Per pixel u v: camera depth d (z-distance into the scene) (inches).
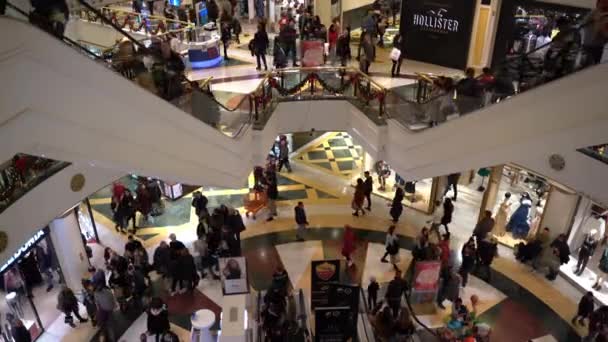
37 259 415.8
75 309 382.9
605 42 239.9
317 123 456.8
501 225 477.1
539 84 278.5
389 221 512.1
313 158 627.5
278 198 548.1
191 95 309.7
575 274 432.1
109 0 411.5
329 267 369.7
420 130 371.9
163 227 504.7
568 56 261.1
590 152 262.7
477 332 350.6
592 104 247.4
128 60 270.5
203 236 447.2
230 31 616.4
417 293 402.0
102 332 374.0
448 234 434.9
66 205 286.2
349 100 447.2
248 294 369.4
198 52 562.6
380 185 568.4
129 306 406.3
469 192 563.8
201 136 313.4
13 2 198.7
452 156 340.8
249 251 467.5
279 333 349.1
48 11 222.2
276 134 446.6
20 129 187.0
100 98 223.8
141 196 497.4
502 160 305.9
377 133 411.2
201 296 418.0
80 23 362.6
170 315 398.3
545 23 467.2
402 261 456.1
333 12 636.1
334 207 532.7
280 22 571.2
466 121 323.6
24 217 254.1
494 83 309.1
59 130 205.0
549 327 387.2
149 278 422.9
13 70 180.7
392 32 682.8
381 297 409.1
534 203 493.0
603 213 415.5
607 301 402.3
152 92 268.1
